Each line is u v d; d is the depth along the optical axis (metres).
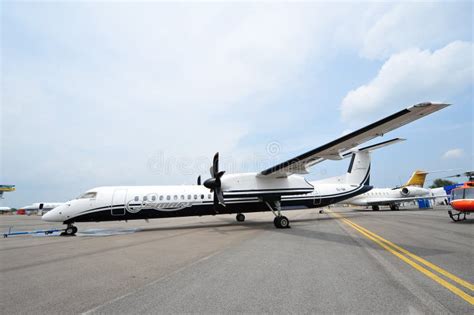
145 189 12.66
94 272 4.77
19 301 3.41
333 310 2.97
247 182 12.82
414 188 27.56
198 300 3.31
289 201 14.14
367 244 7.18
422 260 5.28
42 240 9.79
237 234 9.91
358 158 18.11
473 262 5.11
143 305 3.19
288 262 5.23
